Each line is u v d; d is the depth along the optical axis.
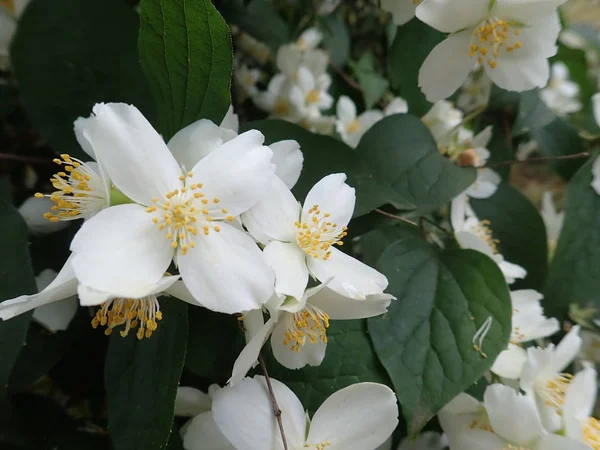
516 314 0.13
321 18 0.19
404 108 0.16
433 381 0.10
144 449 0.08
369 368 0.10
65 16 0.12
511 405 0.10
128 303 0.08
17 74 0.12
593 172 0.14
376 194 0.10
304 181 0.11
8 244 0.10
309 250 0.09
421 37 0.13
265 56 0.19
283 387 0.09
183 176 0.08
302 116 0.17
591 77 0.25
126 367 0.09
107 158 0.08
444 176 0.12
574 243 0.14
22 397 0.11
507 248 0.16
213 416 0.09
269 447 0.09
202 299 0.07
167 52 0.09
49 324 0.11
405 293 0.11
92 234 0.07
